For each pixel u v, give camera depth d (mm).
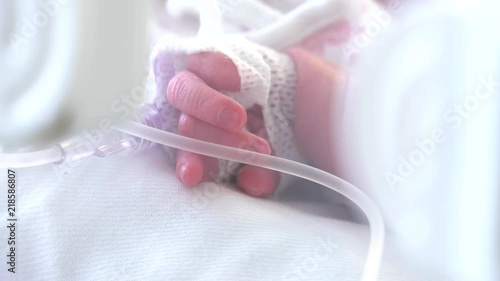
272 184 599
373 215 540
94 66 348
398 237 548
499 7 549
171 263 486
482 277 493
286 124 647
